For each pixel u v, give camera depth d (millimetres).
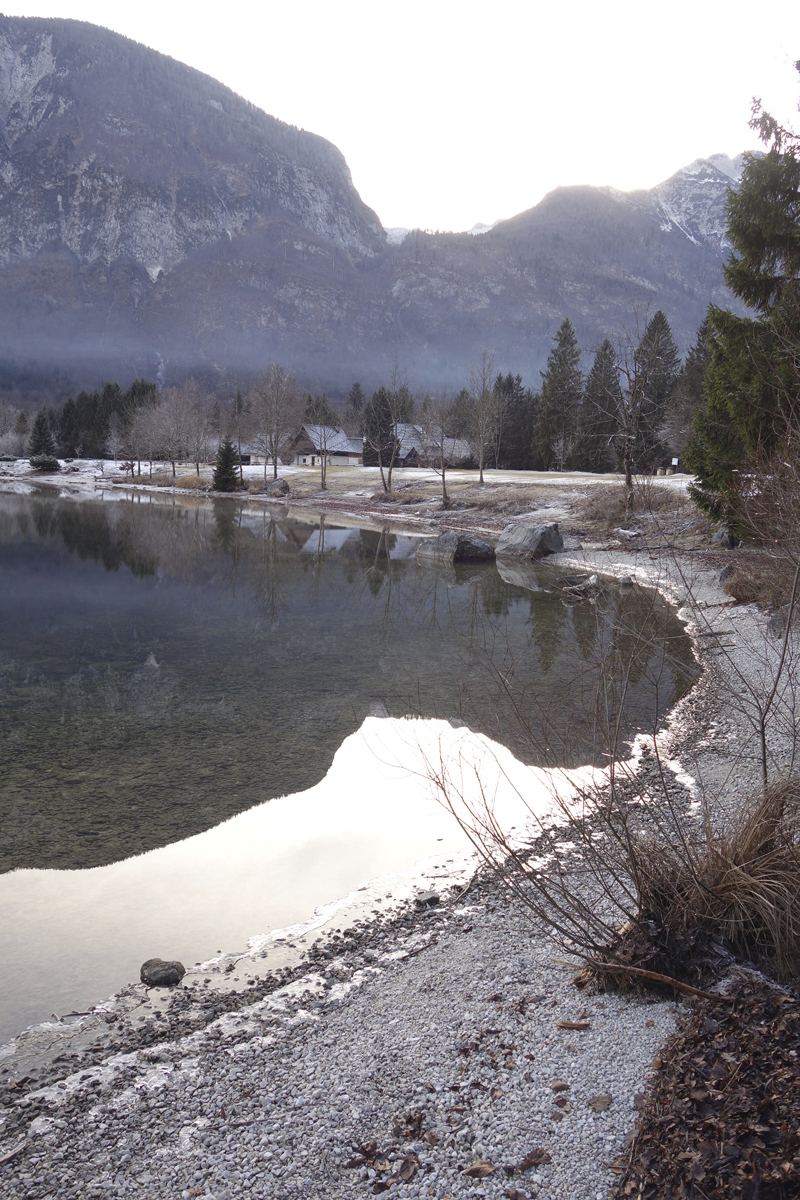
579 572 25734
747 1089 3037
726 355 18703
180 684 12938
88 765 9398
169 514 50312
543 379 65938
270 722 11008
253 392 88000
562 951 4922
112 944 5637
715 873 4406
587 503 36656
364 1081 3799
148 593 22375
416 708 11438
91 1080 4094
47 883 6574
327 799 8344
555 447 64875
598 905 5508
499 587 23500
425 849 7133
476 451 59594
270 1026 4531
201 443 94312
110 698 12156
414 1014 4445
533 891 5523
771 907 3986
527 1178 2990
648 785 7957
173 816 7930
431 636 16641
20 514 47844
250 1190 3133
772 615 13609
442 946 5348
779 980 3967
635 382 31859
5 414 127688
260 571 27109
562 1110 3332
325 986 4977
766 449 15203
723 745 9094
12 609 19781
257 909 6117
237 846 7262
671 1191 2725
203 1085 3963
